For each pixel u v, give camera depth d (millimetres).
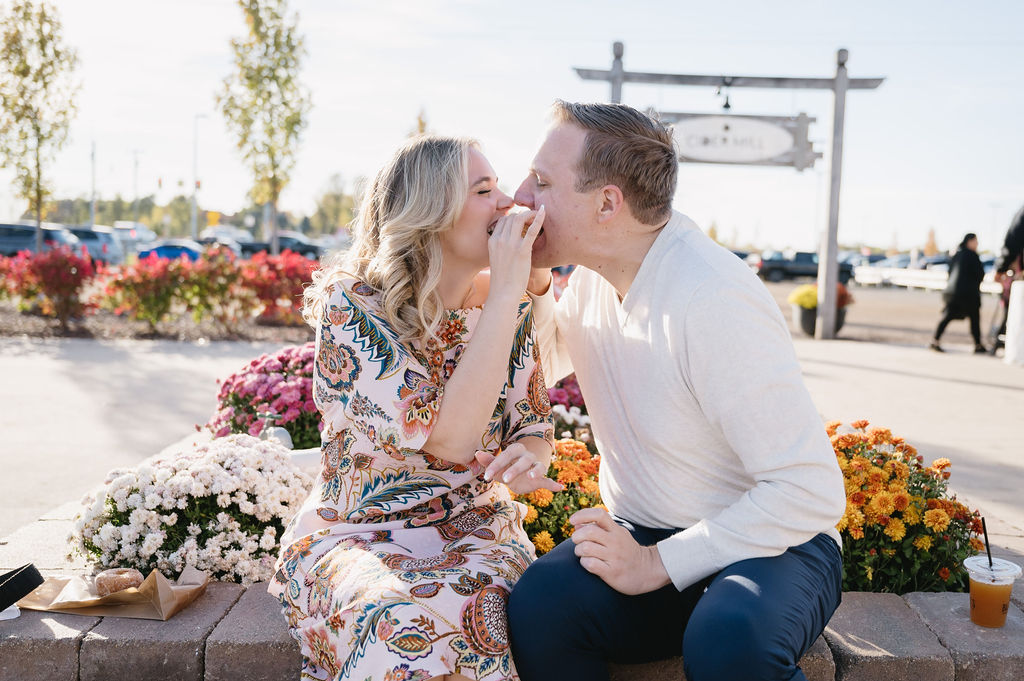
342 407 2051
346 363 2018
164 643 2326
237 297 11688
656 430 2029
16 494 4418
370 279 2096
